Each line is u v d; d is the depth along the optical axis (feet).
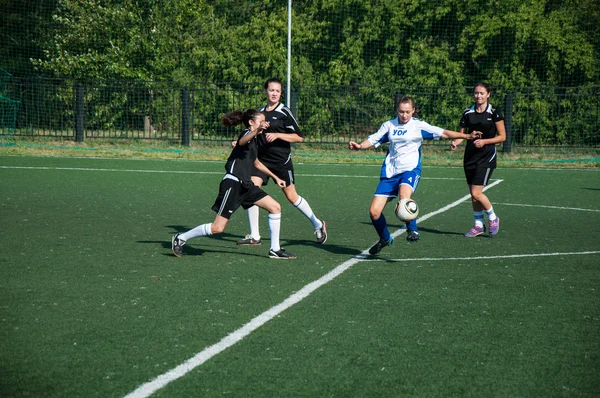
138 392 24.22
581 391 24.94
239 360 27.43
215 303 35.45
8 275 40.91
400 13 168.55
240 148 46.50
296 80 168.76
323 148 151.33
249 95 161.07
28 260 45.19
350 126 155.33
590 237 57.41
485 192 90.43
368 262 46.47
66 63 167.32
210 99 156.87
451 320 33.17
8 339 29.53
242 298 36.52
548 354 28.66
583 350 29.17
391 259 47.57
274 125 53.31
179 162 124.26
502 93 158.71
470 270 44.32
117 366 26.61
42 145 142.72
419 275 42.63
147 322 32.12
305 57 173.99
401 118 48.16
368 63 173.68
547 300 37.01
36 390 24.32
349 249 51.39
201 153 138.10
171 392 24.26
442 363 27.45
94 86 159.63
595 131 155.74
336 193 86.89
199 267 44.01
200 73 174.29
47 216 63.93
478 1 165.89
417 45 167.63
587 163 131.54
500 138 56.03
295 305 35.29
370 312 34.27
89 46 171.63
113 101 162.71
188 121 145.79
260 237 55.98
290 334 30.66
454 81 164.04
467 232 59.31
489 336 30.83
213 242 53.47
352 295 37.47
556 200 82.79
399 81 168.25
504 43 163.73
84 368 26.35
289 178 53.21
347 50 172.65
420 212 72.13
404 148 48.49
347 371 26.43
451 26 169.07
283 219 66.23
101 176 100.12
